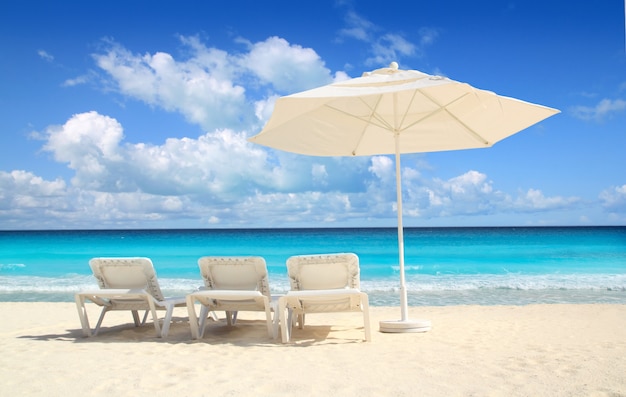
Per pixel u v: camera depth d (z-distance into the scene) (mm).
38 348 5410
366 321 5660
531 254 29234
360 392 3596
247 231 80000
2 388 3816
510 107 6039
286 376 4082
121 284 6328
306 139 6949
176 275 21281
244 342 5809
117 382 3957
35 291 14742
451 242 40438
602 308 9148
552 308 9227
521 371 4102
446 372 4129
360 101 6477
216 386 3811
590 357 4547
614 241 40594
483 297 12844
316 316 8242
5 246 43906
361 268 22125
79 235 65938
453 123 6883
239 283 6180
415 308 9562
